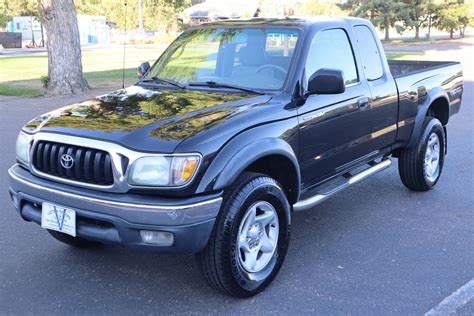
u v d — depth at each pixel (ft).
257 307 12.60
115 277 14.11
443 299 12.94
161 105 13.80
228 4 171.53
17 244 16.24
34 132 13.21
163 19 168.86
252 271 12.96
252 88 14.92
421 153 20.31
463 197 20.77
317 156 15.14
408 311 12.41
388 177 23.67
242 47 15.99
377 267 14.71
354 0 144.77
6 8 185.78
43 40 163.73
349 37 17.12
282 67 14.97
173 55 17.51
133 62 89.81
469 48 114.42
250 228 12.77
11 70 78.38
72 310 12.49
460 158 26.96
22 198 13.14
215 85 15.42
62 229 12.32
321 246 16.15
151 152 11.39
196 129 12.01
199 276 14.14
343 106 15.85
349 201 20.42
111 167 11.65
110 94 15.60
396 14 141.69
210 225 11.61
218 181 11.64
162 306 12.65
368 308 12.55
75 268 14.62
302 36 15.38
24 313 12.35
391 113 18.45
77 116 13.37
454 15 149.48
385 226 17.79
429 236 16.93
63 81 52.85
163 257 15.30
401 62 24.84
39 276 14.15
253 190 12.36
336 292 13.32
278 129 13.37
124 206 11.34
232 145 12.05
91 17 181.98
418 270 14.51
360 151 17.25
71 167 12.19
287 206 13.62
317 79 13.92
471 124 36.14
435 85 21.12
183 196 11.46
